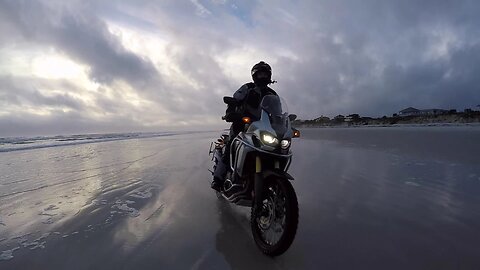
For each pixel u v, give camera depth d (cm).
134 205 411
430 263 243
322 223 335
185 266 241
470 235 296
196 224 338
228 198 357
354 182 523
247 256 260
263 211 293
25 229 322
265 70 348
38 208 395
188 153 1043
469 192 438
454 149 859
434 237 293
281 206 276
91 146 1356
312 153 932
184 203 421
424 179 523
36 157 925
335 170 641
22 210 387
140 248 274
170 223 341
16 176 611
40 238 298
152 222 344
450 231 306
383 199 419
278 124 302
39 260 252
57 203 418
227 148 389
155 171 676
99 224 336
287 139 296
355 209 381
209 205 413
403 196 431
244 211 387
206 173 652
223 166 405
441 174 554
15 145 1423
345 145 1152
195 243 286
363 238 294
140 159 880
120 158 904
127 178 594
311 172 622
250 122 327
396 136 1435
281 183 266
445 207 379
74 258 255
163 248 274
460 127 2048
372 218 348
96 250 270
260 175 293
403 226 322
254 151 304
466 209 370
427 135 1370
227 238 299
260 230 287
